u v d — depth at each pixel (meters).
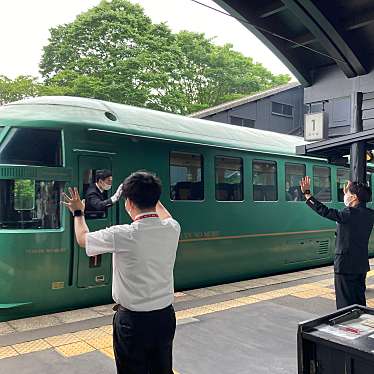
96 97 18.62
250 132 9.27
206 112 18.91
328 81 7.57
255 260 8.56
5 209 5.68
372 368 2.29
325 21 6.18
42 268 5.77
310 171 9.88
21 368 4.04
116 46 20.48
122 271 2.62
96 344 4.65
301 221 9.55
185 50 25.78
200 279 7.62
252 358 4.29
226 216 8.03
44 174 5.84
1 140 5.79
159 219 2.74
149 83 19.98
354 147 6.59
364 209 4.87
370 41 6.80
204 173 7.71
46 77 21.75
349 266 4.79
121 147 6.58
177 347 4.57
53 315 5.80
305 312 5.84
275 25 6.93
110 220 6.36
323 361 2.52
